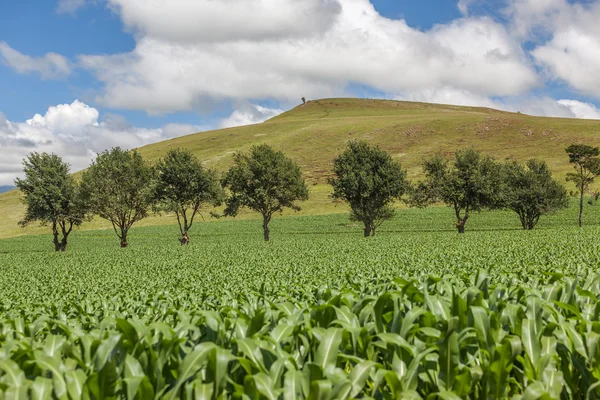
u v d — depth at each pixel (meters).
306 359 4.41
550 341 4.15
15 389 3.38
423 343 4.22
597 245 25.00
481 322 4.23
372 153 69.62
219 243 56.75
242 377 4.00
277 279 17.72
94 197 61.69
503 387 3.81
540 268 14.47
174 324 6.30
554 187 67.44
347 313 4.66
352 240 48.53
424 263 19.91
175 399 3.64
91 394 3.66
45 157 66.38
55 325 6.72
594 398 3.90
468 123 158.25
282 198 69.00
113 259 40.44
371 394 3.90
